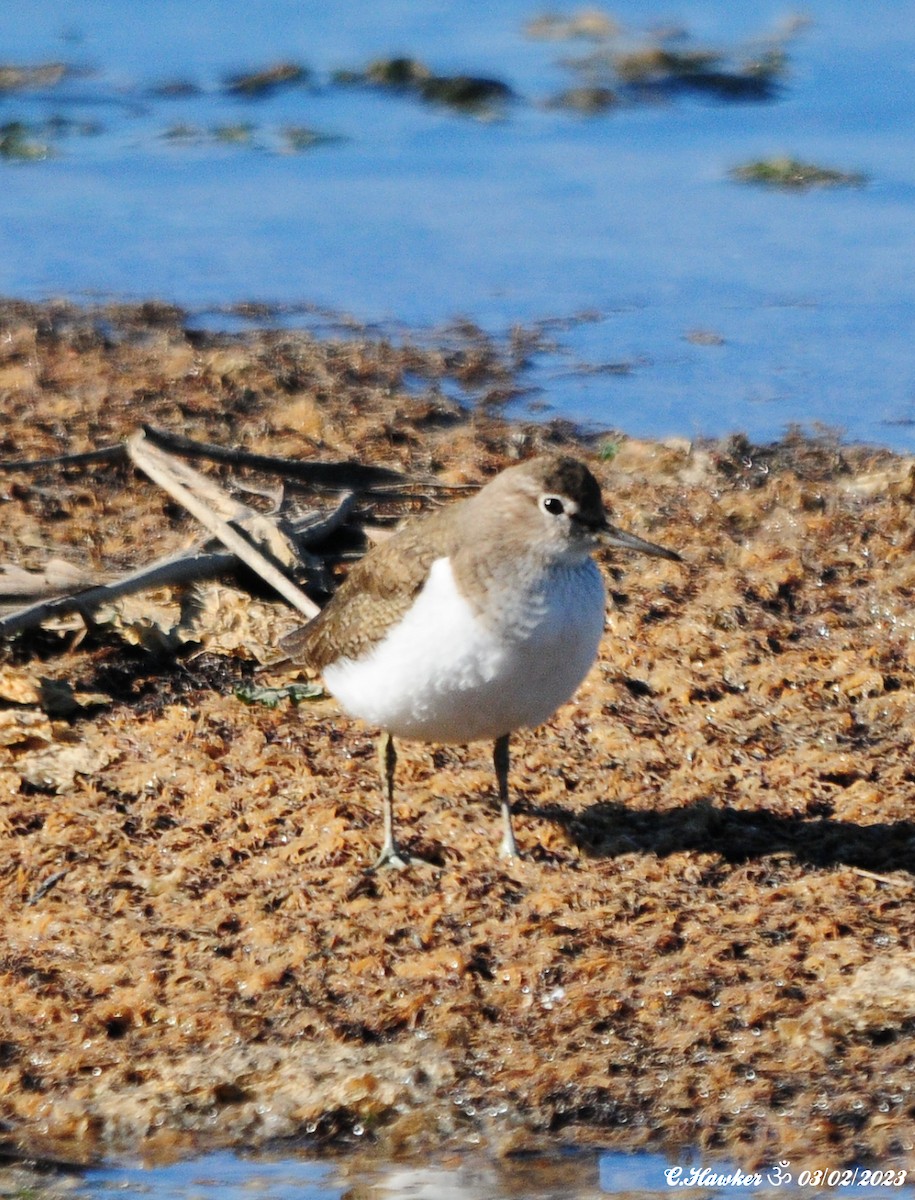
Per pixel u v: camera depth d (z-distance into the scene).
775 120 29.36
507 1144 9.51
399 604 10.95
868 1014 10.16
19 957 10.82
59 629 14.34
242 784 12.66
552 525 10.68
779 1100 9.69
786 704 13.87
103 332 21.39
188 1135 9.64
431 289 23.08
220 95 30.92
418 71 31.14
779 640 14.80
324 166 27.67
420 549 11.06
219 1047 10.09
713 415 19.36
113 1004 10.33
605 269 23.72
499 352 21.14
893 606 15.26
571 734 13.43
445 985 10.51
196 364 20.33
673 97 30.52
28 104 30.20
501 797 11.84
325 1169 9.40
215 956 10.80
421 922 11.09
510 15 35.03
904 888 11.38
